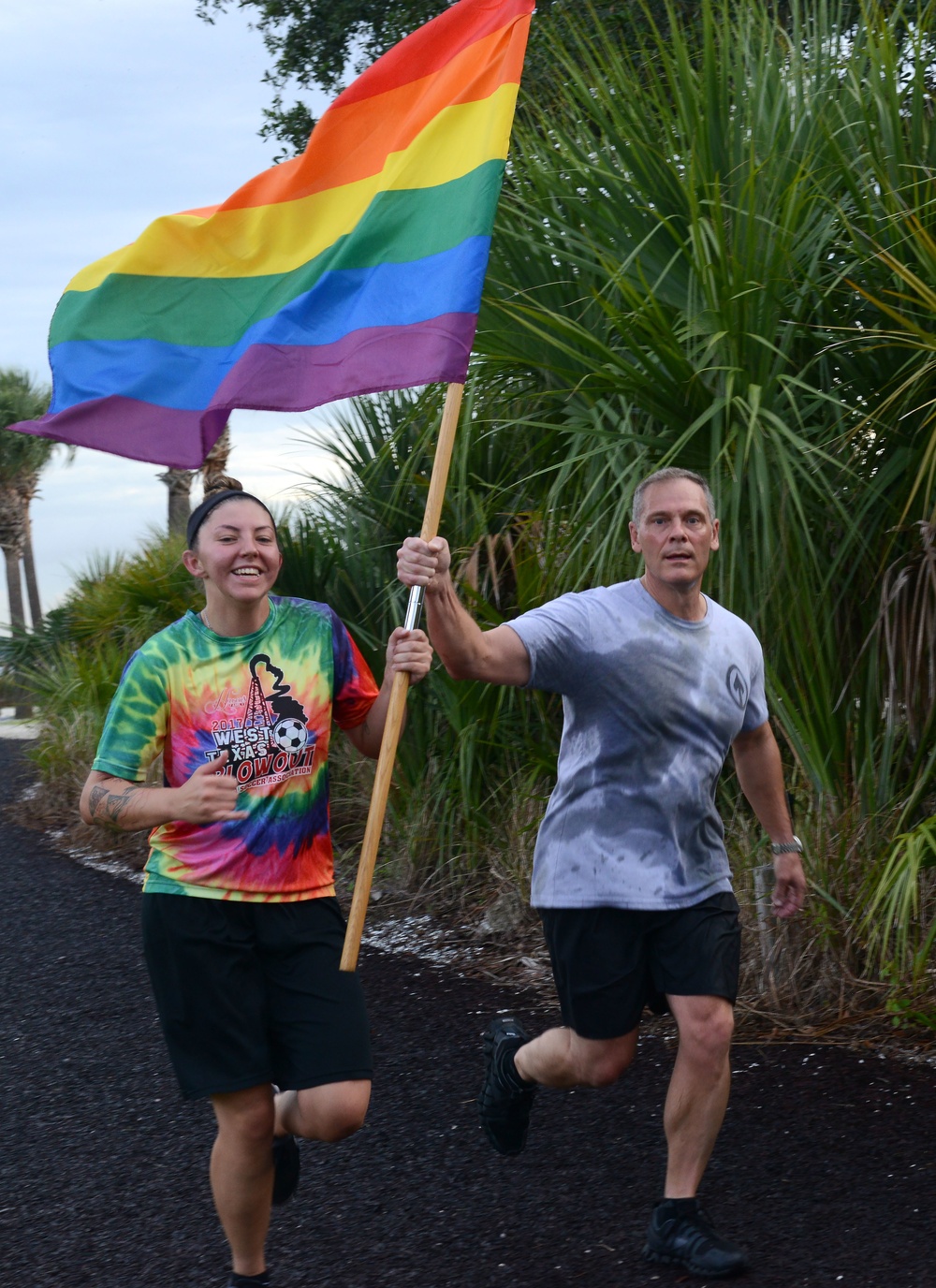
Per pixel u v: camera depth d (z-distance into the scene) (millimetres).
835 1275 2691
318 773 2658
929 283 4363
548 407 5422
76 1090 3975
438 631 2775
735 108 4930
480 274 3008
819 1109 3506
